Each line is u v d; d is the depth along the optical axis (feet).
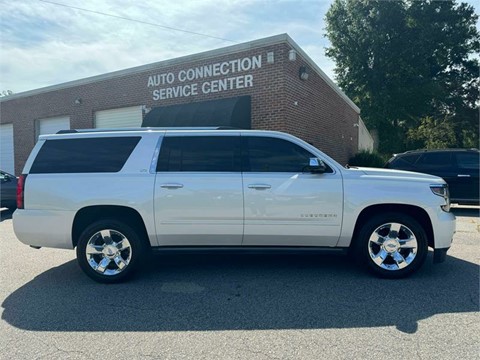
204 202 15.08
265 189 15.08
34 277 16.07
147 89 47.47
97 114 53.98
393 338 10.30
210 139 15.92
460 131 123.24
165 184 15.12
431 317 11.63
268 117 37.91
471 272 16.12
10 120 64.95
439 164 36.09
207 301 13.12
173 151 15.72
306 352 9.62
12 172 65.57
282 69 36.86
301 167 15.56
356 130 72.54
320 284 14.71
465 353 9.48
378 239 15.39
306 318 11.65
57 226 15.24
